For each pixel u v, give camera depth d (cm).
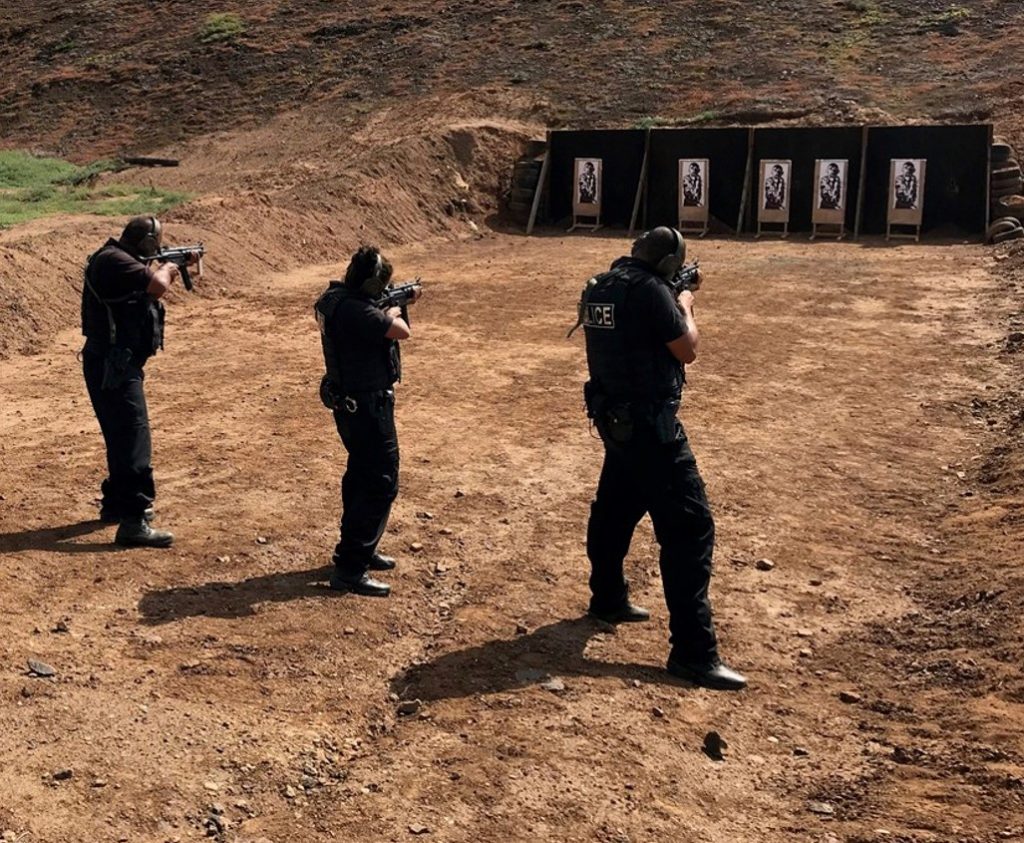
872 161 2492
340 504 771
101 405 677
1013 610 596
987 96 2731
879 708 515
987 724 487
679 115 2920
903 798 436
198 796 421
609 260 2100
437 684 520
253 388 1120
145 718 473
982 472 868
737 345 1333
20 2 4600
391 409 611
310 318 1503
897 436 973
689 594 527
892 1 3425
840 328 1434
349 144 2923
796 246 2328
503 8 3759
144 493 687
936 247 2264
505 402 1072
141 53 3931
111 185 2784
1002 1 3312
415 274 1917
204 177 2847
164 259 692
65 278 1484
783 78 3039
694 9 3541
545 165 2684
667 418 520
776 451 922
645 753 464
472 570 667
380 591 621
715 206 2620
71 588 614
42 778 426
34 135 3581
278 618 581
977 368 1214
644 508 572
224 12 4134
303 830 405
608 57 3322
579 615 605
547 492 816
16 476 831
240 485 812
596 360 526
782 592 646
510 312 1541
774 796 441
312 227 2109
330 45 3734
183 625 570
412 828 407
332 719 486
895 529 756
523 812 419
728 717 502
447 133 2717
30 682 500
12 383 1156
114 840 392
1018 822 414
